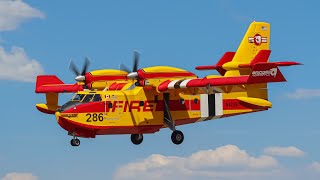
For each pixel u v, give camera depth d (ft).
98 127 457.68
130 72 470.80
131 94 468.34
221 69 501.97
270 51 479.41
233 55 504.02
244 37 506.89
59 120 450.71
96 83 494.59
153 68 461.37
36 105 526.98
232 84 437.58
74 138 459.73
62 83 532.73
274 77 428.15
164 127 481.46
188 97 481.05
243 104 488.02
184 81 452.76
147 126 472.03
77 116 451.94
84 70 499.92
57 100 529.86
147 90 470.39
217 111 484.74
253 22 509.76
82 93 463.01
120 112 463.83
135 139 507.30
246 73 492.54
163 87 456.45
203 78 448.65
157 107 474.08
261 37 509.76
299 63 439.22
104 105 459.32
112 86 486.38
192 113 481.05
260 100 479.82
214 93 478.59
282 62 440.04
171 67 465.88
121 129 466.29
